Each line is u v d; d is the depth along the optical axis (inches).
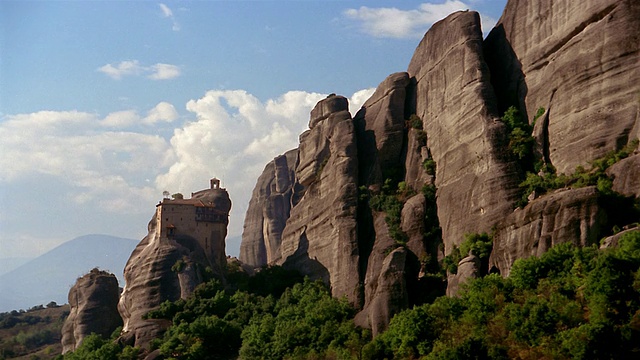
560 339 4291.3
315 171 7869.1
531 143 5964.6
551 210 5246.1
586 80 5718.5
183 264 7721.5
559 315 4439.0
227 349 6914.4
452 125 6569.9
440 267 6200.8
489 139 6082.7
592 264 4611.2
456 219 6171.3
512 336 4549.7
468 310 5014.8
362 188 7022.6
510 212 5728.3
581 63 5777.6
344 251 6712.6
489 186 5905.5
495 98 6358.3
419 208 6491.1
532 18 6427.2
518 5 6648.6
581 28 5905.5
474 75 6446.9
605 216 5113.2
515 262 5128.0
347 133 7327.8
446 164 6574.8
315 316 6318.9
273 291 7519.7
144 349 7140.8
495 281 5108.3
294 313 6648.6
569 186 5447.8
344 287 6619.1
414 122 7140.8
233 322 7052.2
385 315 5940.0
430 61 7126.0
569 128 5757.9
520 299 4803.2
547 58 6186.0
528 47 6422.2
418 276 6225.4
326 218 7313.0
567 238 5137.8
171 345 6825.8
